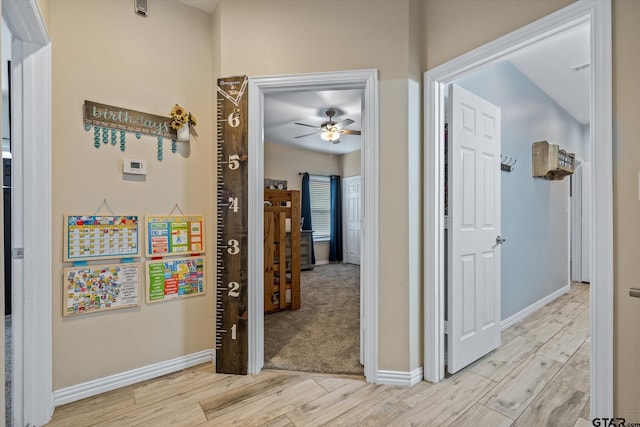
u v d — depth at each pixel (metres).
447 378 1.99
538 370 2.08
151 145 2.00
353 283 4.82
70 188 1.74
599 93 1.26
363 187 2.03
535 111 3.36
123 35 1.91
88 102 1.79
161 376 2.02
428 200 1.94
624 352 1.21
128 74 1.92
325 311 3.38
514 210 2.98
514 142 2.98
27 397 1.56
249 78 2.04
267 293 3.26
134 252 1.93
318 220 6.93
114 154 1.87
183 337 2.11
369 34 1.93
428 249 1.94
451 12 1.83
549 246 3.63
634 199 1.19
